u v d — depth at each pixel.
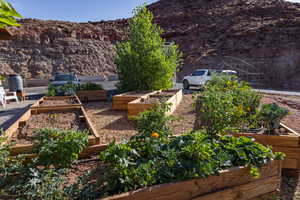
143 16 11.32
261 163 2.39
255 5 40.56
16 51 30.86
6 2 1.13
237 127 3.66
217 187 2.21
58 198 1.95
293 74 21.50
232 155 2.44
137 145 2.54
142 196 1.90
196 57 31.45
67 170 2.37
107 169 2.34
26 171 2.27
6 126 6.50
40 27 35.69
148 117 3.14
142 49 11.05
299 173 3.20
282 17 31.89
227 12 41.44
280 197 2.68
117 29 46.19
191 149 2.34
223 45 31.12
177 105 8.64
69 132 2.73
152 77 11.13
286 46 24.00
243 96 4.42
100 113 7.71
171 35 40.88
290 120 6.60
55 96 9.44
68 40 35.88
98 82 25.91
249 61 25.73
